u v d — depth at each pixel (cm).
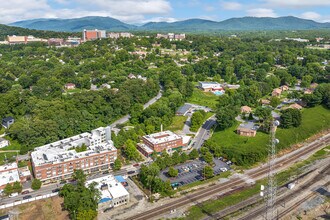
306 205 15862
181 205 15888
